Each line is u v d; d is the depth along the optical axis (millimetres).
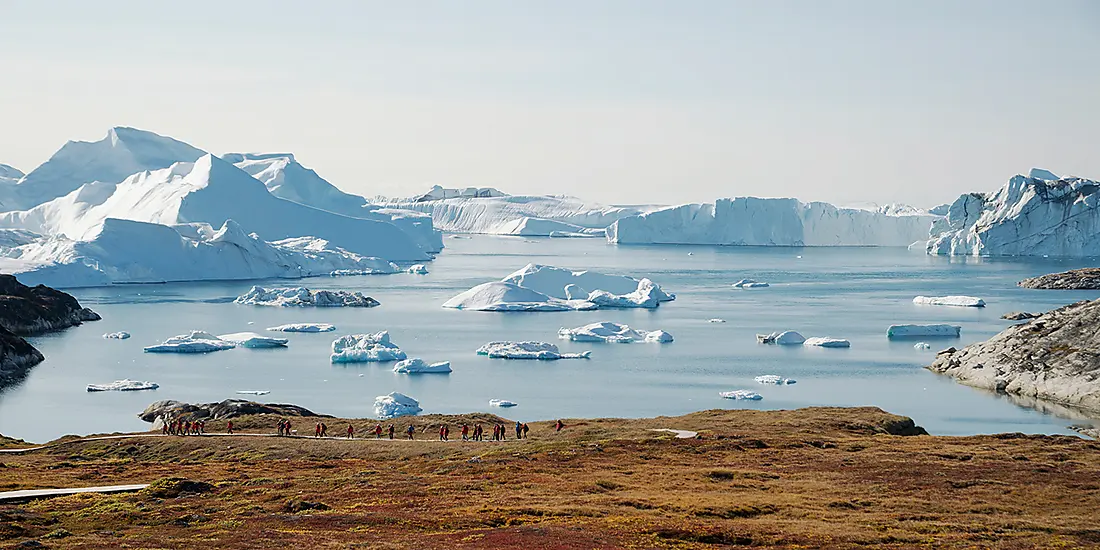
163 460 135125
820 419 155375
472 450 128375
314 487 98750
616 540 72625
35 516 82312
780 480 100625
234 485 100375
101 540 73125
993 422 185500
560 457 116812
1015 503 89312
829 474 103500
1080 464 108312
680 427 147750
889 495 92688
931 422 186125
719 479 101688
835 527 78938
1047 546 73438
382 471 111875
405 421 166000
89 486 101000
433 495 93188
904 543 74312
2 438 159375
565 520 80500
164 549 69125
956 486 96500
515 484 98812
